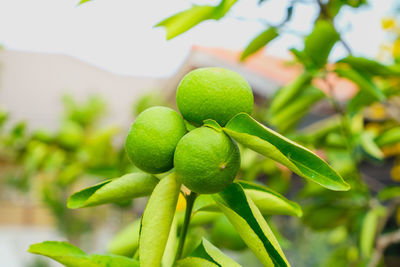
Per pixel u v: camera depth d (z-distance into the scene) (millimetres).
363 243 647
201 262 315
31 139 1054
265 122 856
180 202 485
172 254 369
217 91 302
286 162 283
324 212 750
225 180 296
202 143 291
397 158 921
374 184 929
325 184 283
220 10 392
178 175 306
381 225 686
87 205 329
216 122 294
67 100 1473
